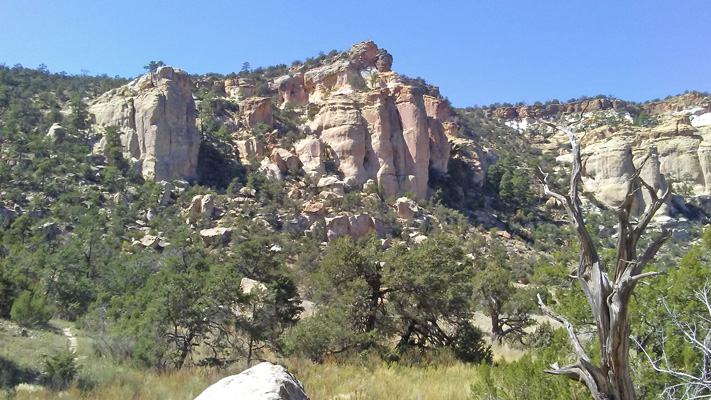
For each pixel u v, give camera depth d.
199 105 112.88
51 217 61.16
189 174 88.88
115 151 86.19
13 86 110.06
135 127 91.19
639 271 6.47
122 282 37.31
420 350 21.94
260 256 33.75
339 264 23.97
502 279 29.17
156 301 19.77
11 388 13.15
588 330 12.26
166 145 88.56
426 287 22.41
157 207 74.50
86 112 95.06
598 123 149.12
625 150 117.38
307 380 15.41
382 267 24.44
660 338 10.00
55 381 14.02
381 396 13.23
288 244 66.44
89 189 74.38
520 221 100.50
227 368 18.09
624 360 6.49
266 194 83.31
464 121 157.25
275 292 23.20
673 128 122.75
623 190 112.62
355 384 14.80
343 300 22.25
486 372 10.04
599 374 6.64
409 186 102.75
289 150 101.31
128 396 13.39
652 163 112.75
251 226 70.69
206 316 19.12
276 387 6.59
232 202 79.19
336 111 106.56
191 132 92.25
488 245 79.75
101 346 19.58
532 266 67.31
